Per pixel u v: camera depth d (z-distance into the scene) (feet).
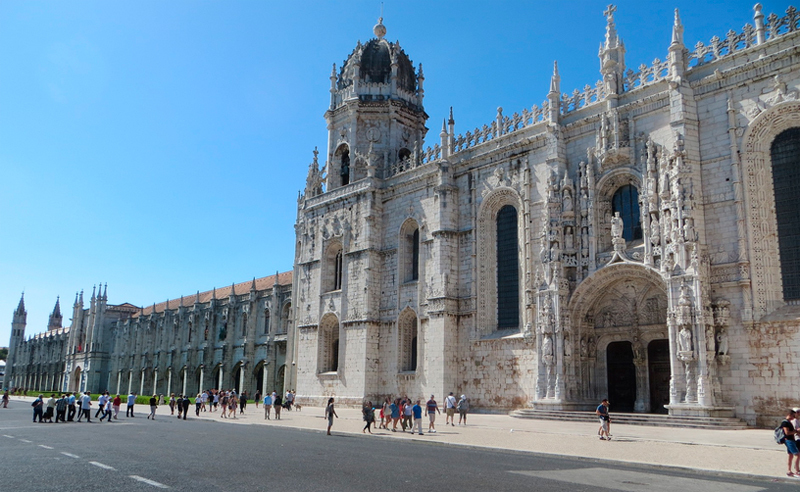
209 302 368.68
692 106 125.90
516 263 159.12
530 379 147.23
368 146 209.36
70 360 510.17
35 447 90.12
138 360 420.77
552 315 138.82
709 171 122.52
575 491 53.72
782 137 116.37
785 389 107.45
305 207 224.74
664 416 116.57
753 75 118.83
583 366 140.87
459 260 169.89
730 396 113.80
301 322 216.95
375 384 186.70
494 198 164.45
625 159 136.98
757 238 115.03
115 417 171.83
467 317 164.55
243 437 108.37
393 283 188.85
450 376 162.91
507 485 56.34
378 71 216.95
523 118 161.38
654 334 133.39
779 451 80.64
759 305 112.47
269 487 54.39
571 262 140.87
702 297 115.65
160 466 68.23
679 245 119.14
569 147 148.66
